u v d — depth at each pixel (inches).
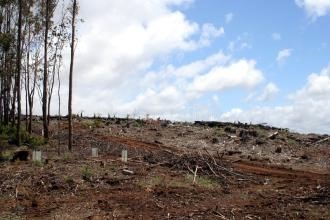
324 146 1625.2
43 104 1566.2
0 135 1391.5
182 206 677.3
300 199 733.9
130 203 681.0
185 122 2112.5
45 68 1573.6
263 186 887.1
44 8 1658.5
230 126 1969.7
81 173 844.0
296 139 1722.4
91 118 2249.0
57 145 1471.5
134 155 1235.2
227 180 912.9
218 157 1222.3
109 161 1026.7
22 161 1026.1
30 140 1437.0
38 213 622.5
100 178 825.5
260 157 1407.5
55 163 970.1
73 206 657.6
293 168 1249.4
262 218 608.4
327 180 974.4
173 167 969.5
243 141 1649.9
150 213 628.1
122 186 792.3
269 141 1649.9
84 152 1327.5
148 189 775.1
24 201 680.4
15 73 1652.3
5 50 1596.9
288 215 623.8
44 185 759.1
